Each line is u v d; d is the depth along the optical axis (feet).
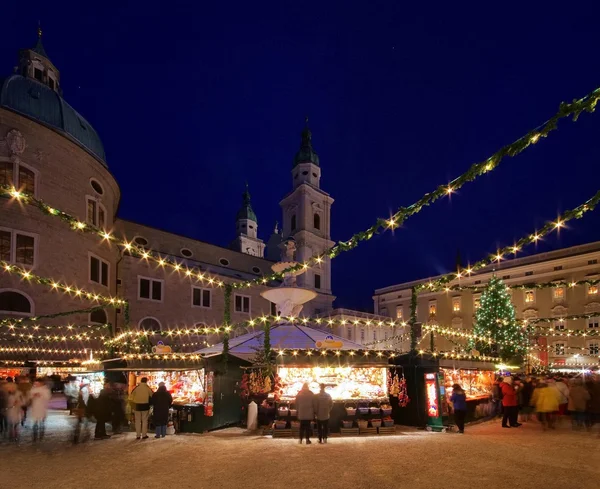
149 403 43.62
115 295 129.90
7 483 25.50
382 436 43.42
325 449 34.99
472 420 55.67
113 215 136.56
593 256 141.49
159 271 143.02
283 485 24.26
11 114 98.32
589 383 47.03
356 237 38.14
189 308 148.05
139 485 24.72
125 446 37.19
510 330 99.09
